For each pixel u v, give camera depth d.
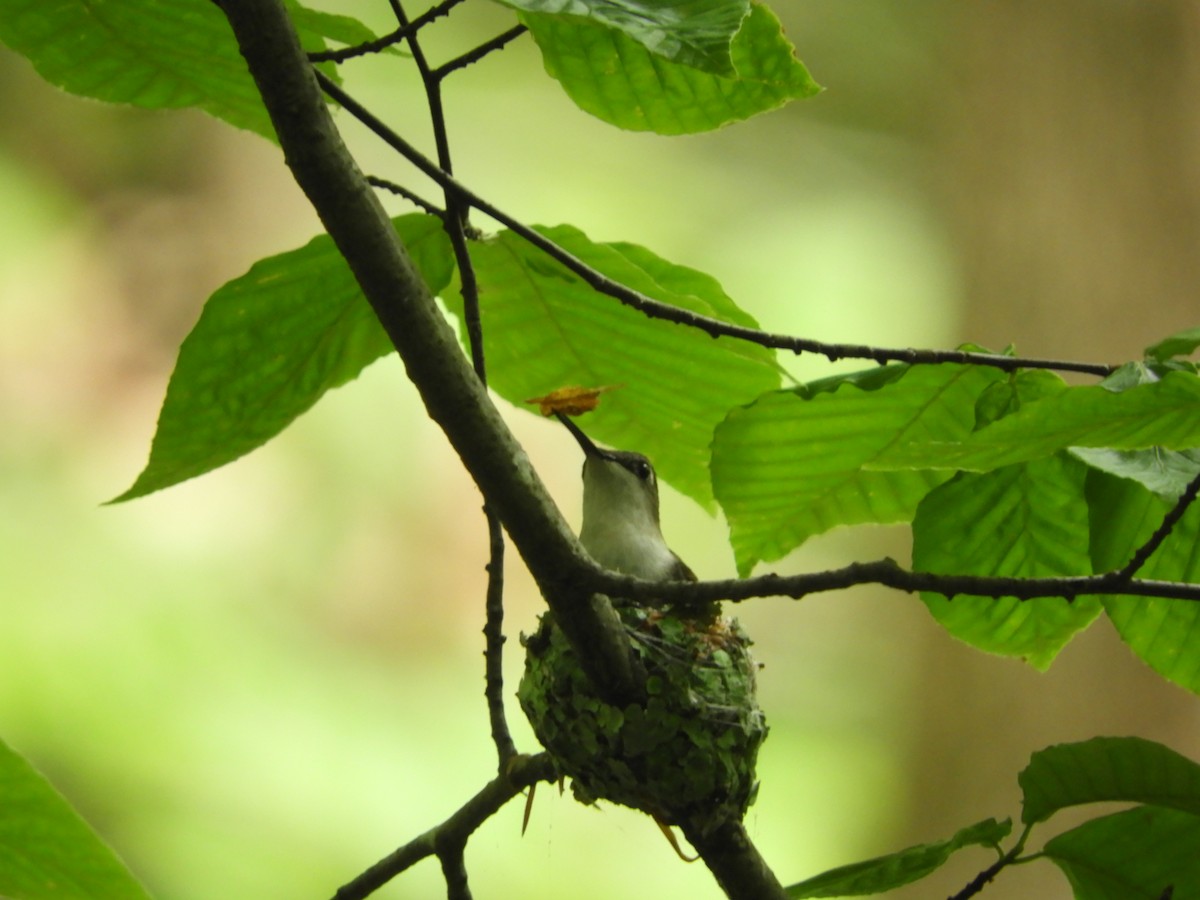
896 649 14.16
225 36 3.63
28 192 17.50
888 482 4.01
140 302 17.48
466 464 3.17
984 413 3.47
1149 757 3.25
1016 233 13.20
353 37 3.58
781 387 4.14
